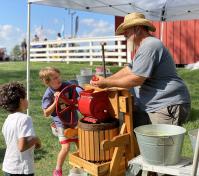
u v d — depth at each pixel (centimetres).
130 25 429
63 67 1780
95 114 418
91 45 2041
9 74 1541
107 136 413
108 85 424
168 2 885
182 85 431
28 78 719
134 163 386
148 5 876
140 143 379
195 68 1512
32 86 1206
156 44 419
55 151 605
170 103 423
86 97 423
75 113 496
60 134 502
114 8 860
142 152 381
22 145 365
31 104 961
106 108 425
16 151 372
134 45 441
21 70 1681
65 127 500
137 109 441
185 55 1739
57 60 2236
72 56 2150
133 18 434
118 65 1870
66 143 502
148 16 914
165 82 427
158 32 1784
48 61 2298
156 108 427
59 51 2269
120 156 414
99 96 420
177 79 431
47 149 614
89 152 418
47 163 556
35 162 561
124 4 840
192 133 381
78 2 782
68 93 495
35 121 791
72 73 1520
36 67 1828
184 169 363
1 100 378
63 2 758
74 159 439
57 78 499
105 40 1958
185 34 1731
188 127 693
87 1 793
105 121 425
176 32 1752
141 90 438
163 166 371
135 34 434
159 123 425
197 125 703
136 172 384
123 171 424
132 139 420
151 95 431
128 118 420
